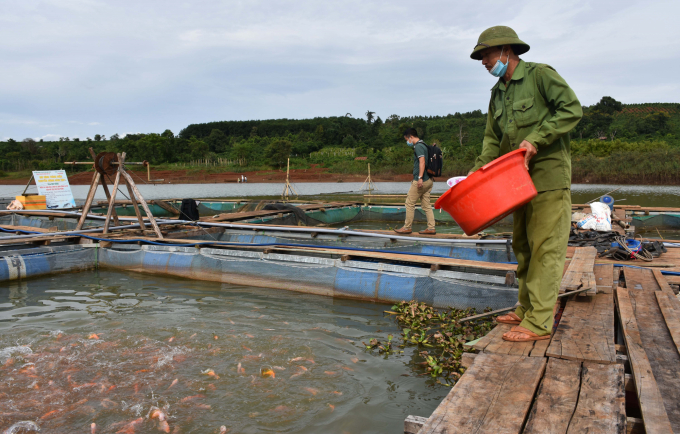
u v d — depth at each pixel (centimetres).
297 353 391
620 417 199
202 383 334
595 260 563
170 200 1648
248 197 2353
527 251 329
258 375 347
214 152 9006
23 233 836
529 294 307
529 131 302
